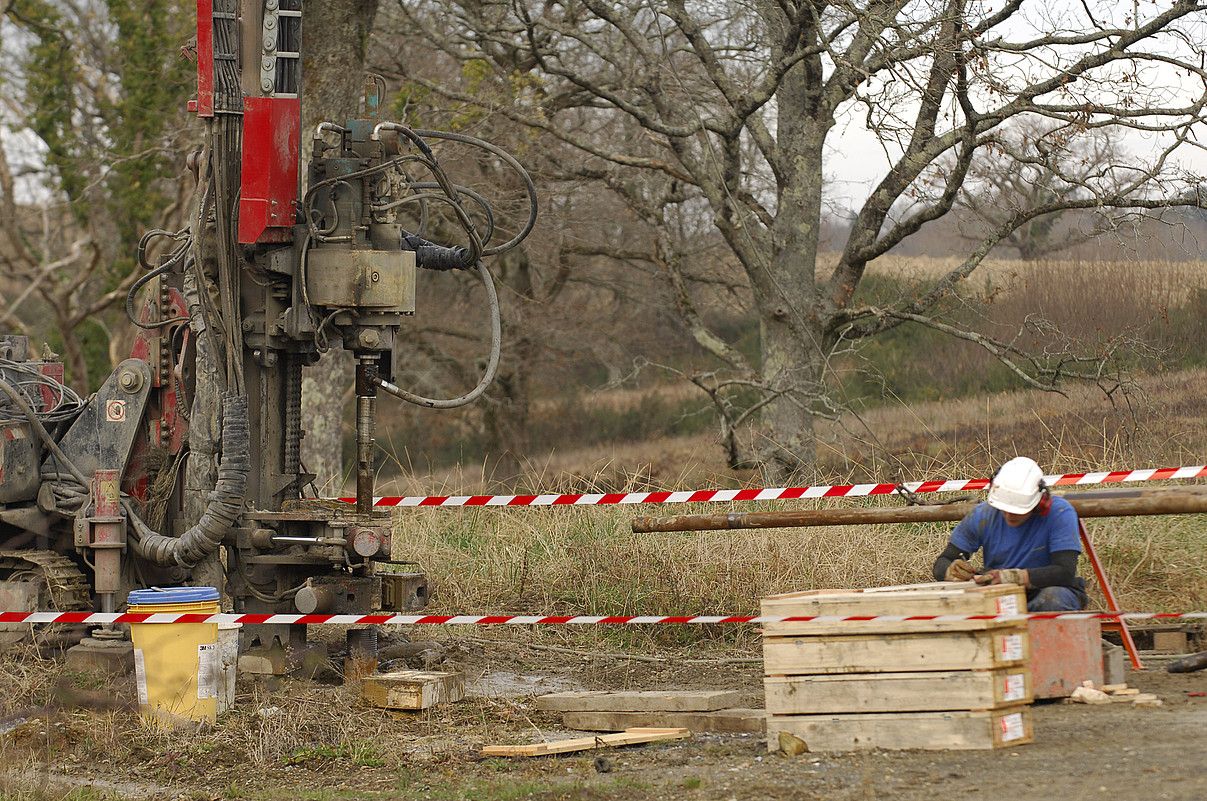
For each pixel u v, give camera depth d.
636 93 31.00
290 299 12.52
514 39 31.58
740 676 12.91
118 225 45.78
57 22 45.25
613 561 16.05
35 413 13.23
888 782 8.02
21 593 12.61
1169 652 12.35
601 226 38.56
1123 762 8.13
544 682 12.94
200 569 12.39
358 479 12.53
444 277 42.84
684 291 32.84
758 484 24.78
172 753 10.17
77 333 49.66
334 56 23.36
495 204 31.94
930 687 8.73
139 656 10.96
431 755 9.92
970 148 25.39
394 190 12.41
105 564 12.37
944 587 9.38
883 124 22.72
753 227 31.11
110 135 44.81
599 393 47.78
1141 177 24.06
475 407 44.06
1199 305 27.66
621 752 9.70
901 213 32.12
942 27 22.89
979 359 33.09
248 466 12.26
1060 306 28.47
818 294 30.27
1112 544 14.86
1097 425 23.84
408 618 11.71
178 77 42.16
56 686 11.73
